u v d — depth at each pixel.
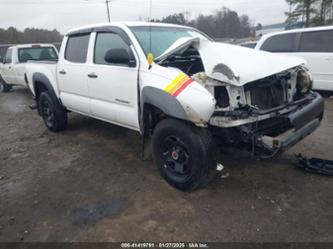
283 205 2.83
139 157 4.10
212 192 3.10
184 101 2.67
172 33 3.94
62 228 2.64
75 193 3.22
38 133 5.44
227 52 3.01
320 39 7.01
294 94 3.29
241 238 2.43
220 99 2.82
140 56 3.28
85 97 4.25
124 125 3.75
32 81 5.41
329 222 2.57
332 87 6.95
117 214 2.81
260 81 2.88
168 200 2.99
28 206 3.01
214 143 2.82
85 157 4.18
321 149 4.13
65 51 4.59
